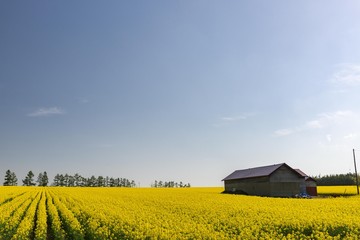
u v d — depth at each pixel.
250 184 66.00
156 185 186.75
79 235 20.75
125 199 44.31
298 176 62.09
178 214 27.89
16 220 25.70
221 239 18.14
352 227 21.38
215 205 35.00
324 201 40.34
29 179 159.00
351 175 127.12
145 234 19.33
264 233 19.94
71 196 50.66
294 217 25.39
